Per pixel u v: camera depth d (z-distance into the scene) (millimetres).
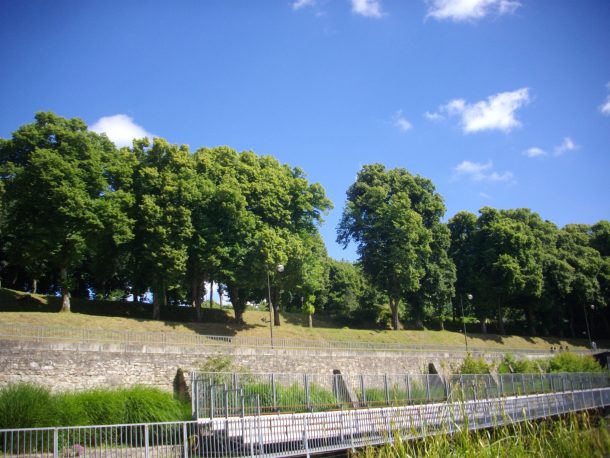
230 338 39281
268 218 49125
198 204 45156
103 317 38594
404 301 65000
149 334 35000
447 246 64750
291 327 50062
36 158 37906
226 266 45312
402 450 10828
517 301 71062
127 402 20516
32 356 23500
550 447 10172
